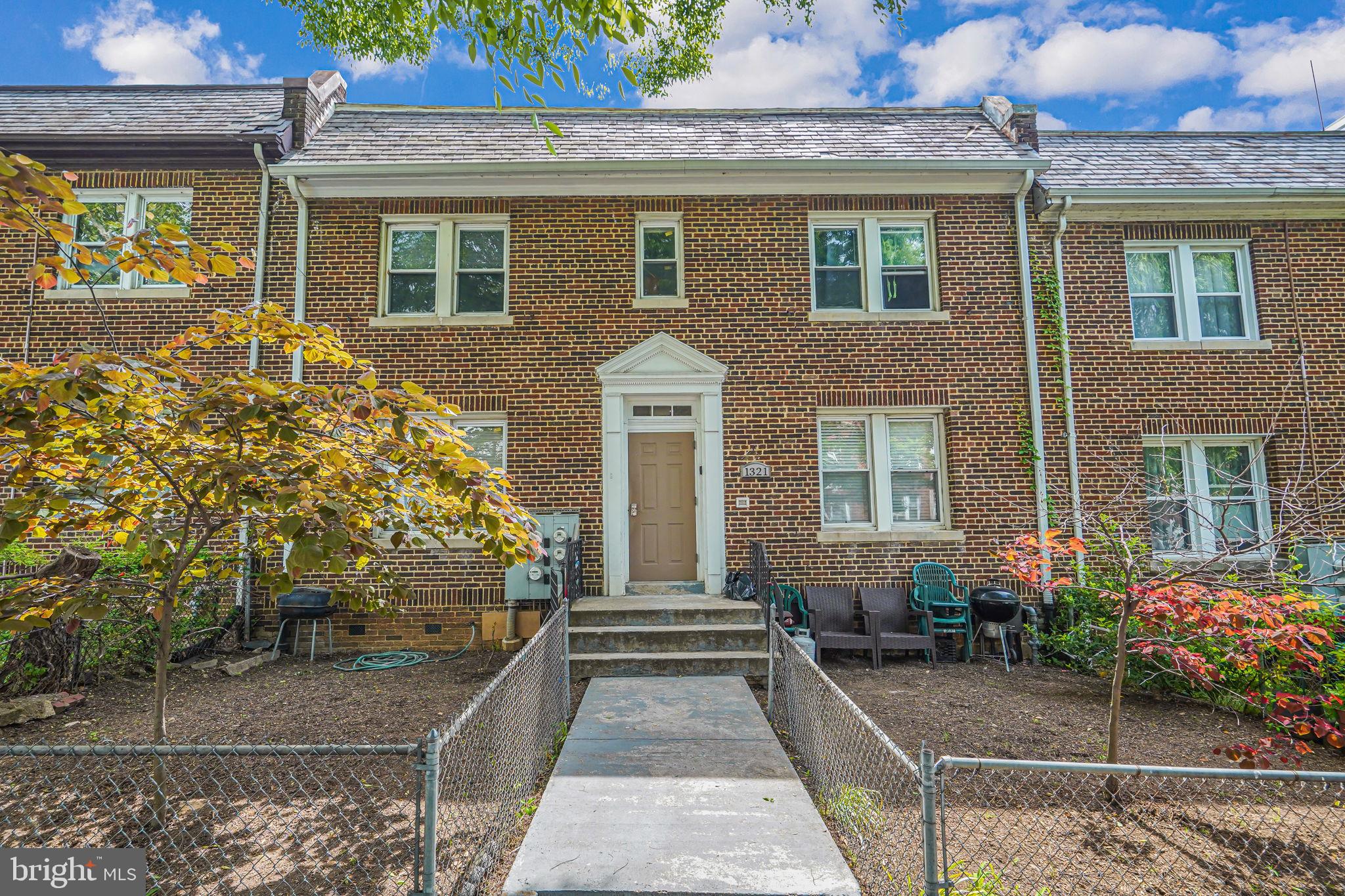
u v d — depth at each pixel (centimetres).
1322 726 417
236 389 307
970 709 675
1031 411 973
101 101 1110
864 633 916
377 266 978
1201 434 981
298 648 896
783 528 955
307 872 364
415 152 1008
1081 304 1000
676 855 370
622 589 938
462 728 326
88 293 946
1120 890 362
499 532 363
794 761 545
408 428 309
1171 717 646
